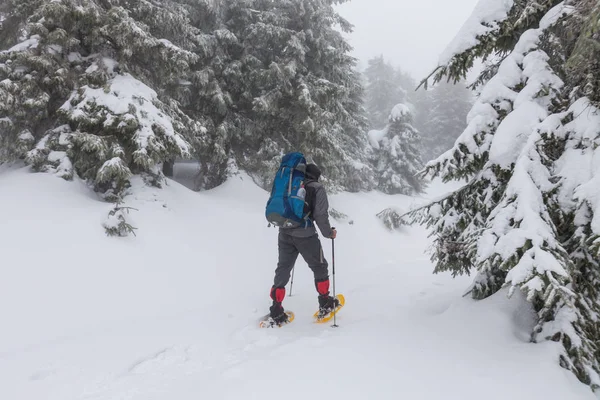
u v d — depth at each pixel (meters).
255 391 2.37
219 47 11.22
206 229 7.43
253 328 3.77
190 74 10.44
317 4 12.66
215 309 4.50
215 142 10.88
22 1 7.19
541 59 3.37
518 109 3.28
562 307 2.96
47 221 5.18
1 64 6.25
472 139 3.56
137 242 5.83
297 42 11.67
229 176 11.75
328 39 13.34
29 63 6.23
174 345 3.40
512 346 2.86
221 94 10.59
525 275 2.43
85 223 5.48
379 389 2.37
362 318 4.04
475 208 3.75
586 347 2.68
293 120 12.36
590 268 2.93
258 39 11.77
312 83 12.33
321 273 3.87
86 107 6.38
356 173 19.55
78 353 3.23
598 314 2.89
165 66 7.56
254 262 7.02
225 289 5.73
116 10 6.59
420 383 2.44
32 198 5.50
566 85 3.39
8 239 4.60
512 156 3.20
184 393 2.45
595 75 3.08
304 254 3.82
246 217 8.91
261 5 12.88
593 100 3.05
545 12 3.58
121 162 6.10
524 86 3.54
